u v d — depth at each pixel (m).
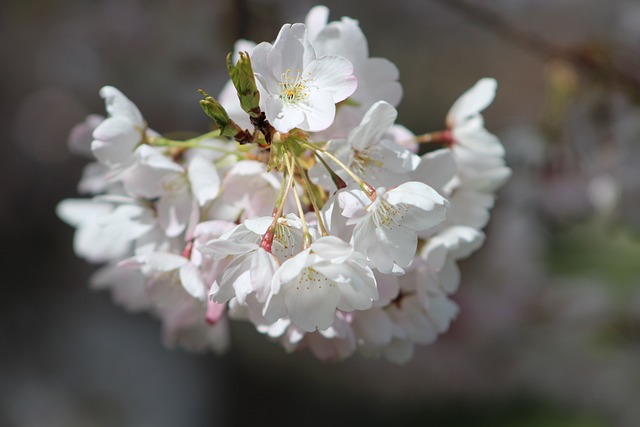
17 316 1.55
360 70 0.51
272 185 0.49
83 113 1.57
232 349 1.68
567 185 0.79
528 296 1.31
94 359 1.56
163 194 0.51
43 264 1.60
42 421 1.46
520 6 1.15
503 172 0.53
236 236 0.48
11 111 1.55
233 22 0.73
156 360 1.61
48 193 1.60
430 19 1.45
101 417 1.50
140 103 1.25
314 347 0.52
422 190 0.47
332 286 0.48
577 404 1.34
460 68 1.60
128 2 1.28
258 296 0.46
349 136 0.48
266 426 1.62
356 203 0.47
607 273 1.21
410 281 0.51
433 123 1.57
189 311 0.55
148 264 0.50
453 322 1.39
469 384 1.47
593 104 0.76
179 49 1.14
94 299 1.62
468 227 0.52
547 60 0.76
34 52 1.48
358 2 1.40
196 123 1.21
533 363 1.36
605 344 1.27
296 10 0.84
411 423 1.52
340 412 1.61
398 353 0.53
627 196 0.78
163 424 1.54
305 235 0.47
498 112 1.69
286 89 0.48
